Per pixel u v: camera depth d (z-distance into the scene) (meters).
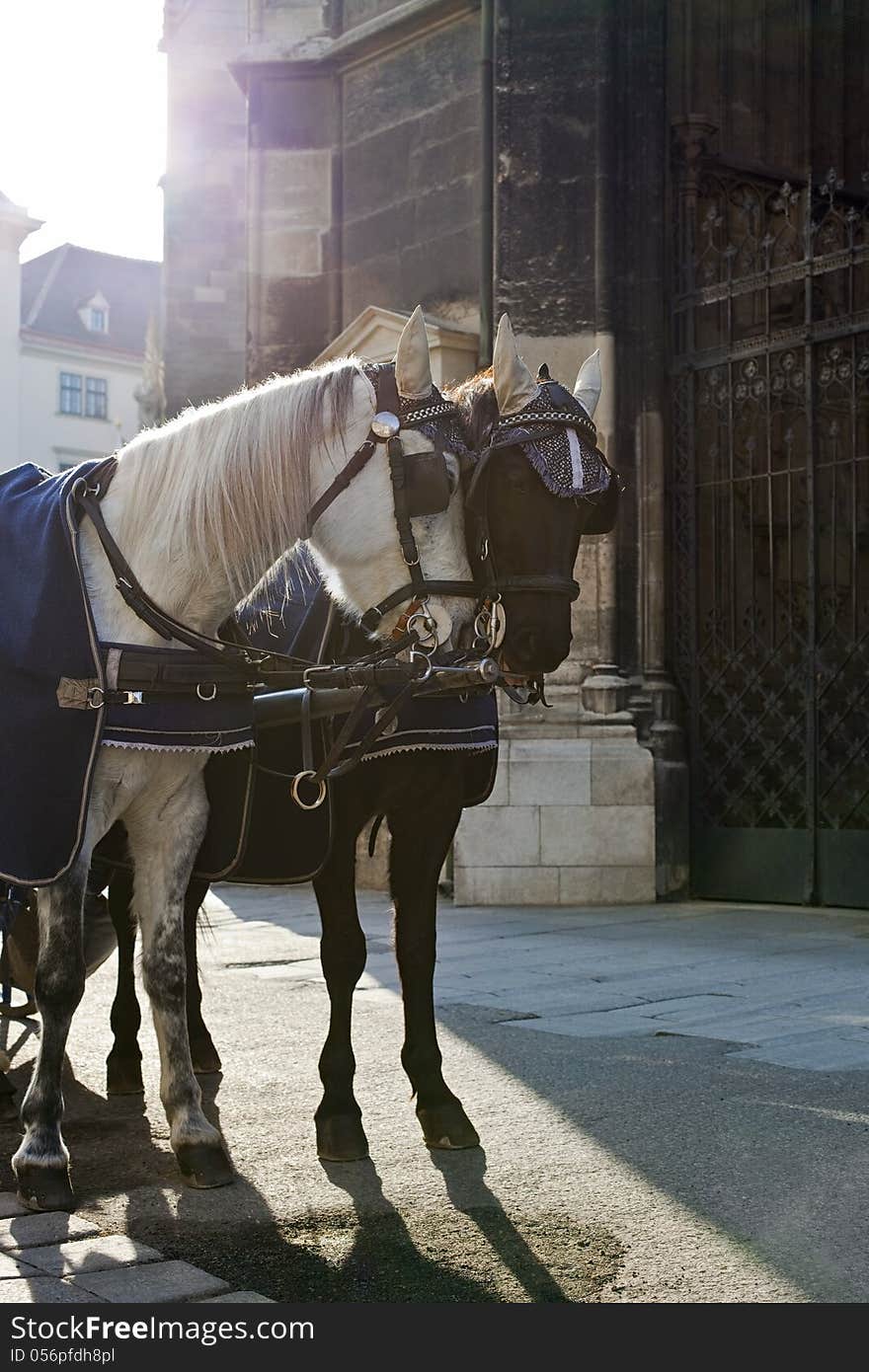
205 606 3.59
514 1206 3.53
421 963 4.07
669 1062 5.17
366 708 3.69
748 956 7.85
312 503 3.51
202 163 15.70
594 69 10.90
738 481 10.64
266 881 4.15
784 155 12.18
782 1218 3.40
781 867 10.29
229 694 3.61
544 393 3.42
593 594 10.80
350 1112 4.00
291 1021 6.04
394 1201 3.58
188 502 3.52
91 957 5.09
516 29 11.09
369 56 13.04
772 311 10.90
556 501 3.32
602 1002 6.46
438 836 4.02
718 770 10.71
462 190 12.27
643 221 10.93
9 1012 4.98
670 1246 3.22
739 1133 4.18
